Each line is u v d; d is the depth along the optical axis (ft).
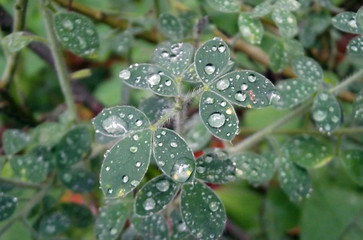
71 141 0.83
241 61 1.12
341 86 0.80
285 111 1.16
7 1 1.16
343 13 0.73
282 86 0.81
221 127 0.63
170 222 0.76
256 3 0.94
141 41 1.14
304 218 1.05
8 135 0.87
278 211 1.06
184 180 0.61
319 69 0.81
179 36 0.91
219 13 1.00
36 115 1.23
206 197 0.67
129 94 0.94
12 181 0.82
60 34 0.78
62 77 0.90
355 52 0.72
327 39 1.05
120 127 0.64
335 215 1.04
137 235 0.81
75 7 1.03
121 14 1.05
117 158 0.61
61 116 0.98
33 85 1.26
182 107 0.66
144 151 0.62
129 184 0.61
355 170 0.81
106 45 1.03
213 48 0.66
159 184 0.67
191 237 0.77
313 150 0.82
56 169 0.83
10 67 0.95
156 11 1.01
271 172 0.82
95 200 0.93
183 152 0.62
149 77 0.67
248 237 1.06
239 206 1.09
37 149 0.84
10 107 1.02
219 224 0.67
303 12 0.98
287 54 0.85
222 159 0.69
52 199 0.84
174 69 0.68
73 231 0.93
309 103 0.83
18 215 0.82
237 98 0.64
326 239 1.03
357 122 0.94
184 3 1.20
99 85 1.31
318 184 1.06
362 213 1.00
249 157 0.82
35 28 1.12
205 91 0.64
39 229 0.82
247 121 1.17
